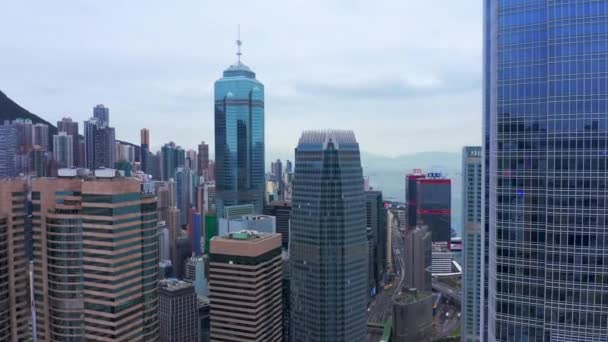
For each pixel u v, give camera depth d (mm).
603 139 149750
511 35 164375
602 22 150750
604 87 150250
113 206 197250
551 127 156625
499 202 165500
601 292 149875
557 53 155875
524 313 161125
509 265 163625
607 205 149250
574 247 152875
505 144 164625
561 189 154500
